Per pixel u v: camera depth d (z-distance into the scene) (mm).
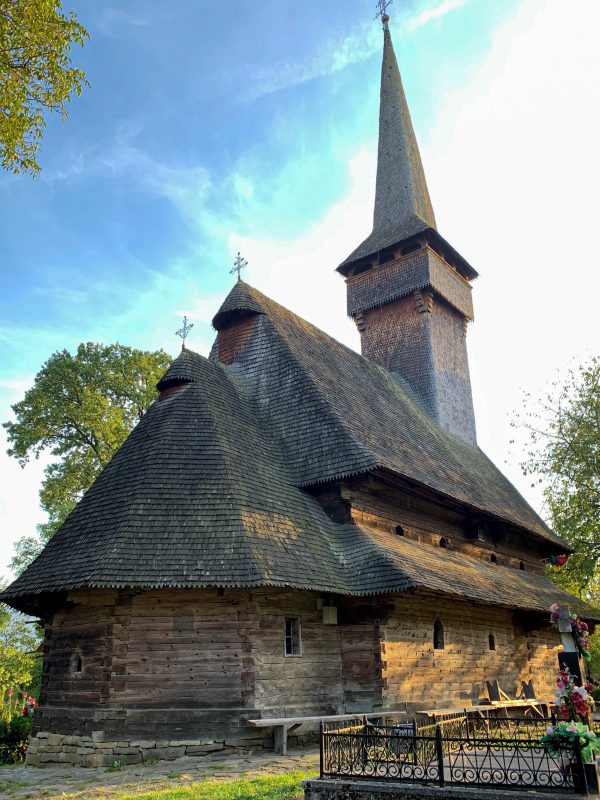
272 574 13016
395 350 30688
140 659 13023
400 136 36375
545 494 32188
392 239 32156
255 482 15758
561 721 8125
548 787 7434
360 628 15297
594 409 30734
